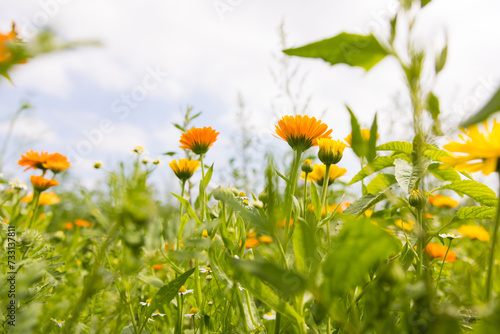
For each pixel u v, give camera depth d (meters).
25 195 0.79
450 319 0.20
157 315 0.47
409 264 0.32
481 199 0.42
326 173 0.41
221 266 0.36
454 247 0.70
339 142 0.41
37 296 0.34
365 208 0.41
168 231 0.28
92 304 0.42
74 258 0.68
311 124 0.39
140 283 0.52
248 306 0.39
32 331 0.26
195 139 0.48
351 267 0.19
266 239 0.59
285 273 0.19
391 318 0.24
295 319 0.27
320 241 0.31
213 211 0.48
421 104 0.20
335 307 0.20
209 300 0.45
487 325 0.19
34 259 0.38
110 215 0.24
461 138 0.29
